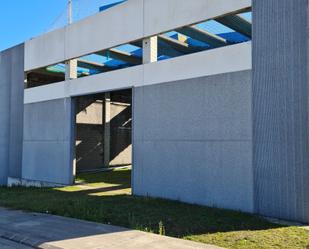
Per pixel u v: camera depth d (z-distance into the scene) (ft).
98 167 81.05
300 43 32.83
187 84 41.98
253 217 33.35
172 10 44.39
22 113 69.26
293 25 33.37
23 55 69.62
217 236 26.32
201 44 57.00
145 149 46.24
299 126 32.60
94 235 26.81
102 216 33.09
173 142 43.11
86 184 60.49
